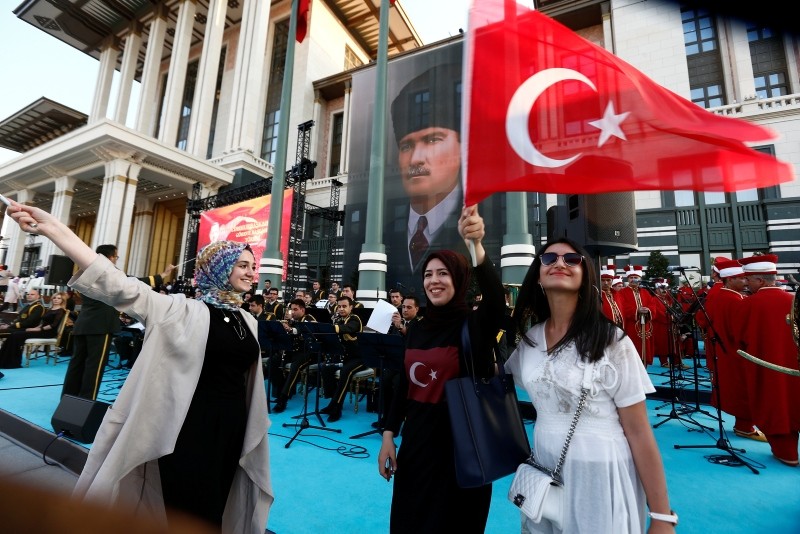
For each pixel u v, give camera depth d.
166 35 29.72
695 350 5.16
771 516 2.84
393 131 18.06
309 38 25.80
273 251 14.07
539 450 1.55
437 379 1.78
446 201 15.84
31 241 22.94
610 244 4.12
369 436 4.58
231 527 2.09
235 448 2.05
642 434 1.42
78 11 27.33
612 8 17.88
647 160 1.92
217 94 29.02
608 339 1.50
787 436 3.74
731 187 1.83
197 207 20.30
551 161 1.95
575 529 1.38
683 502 3.05
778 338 3.78
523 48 2.05
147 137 18.02
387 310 5.19
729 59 15.89
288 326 6.39
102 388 6.46
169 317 1.88
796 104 13.66
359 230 18.23
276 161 14.52
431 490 1.68
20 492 0.31
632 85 2.01
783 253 13.15
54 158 19.58
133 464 1.71
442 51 17.77
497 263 14.74
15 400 5.34
